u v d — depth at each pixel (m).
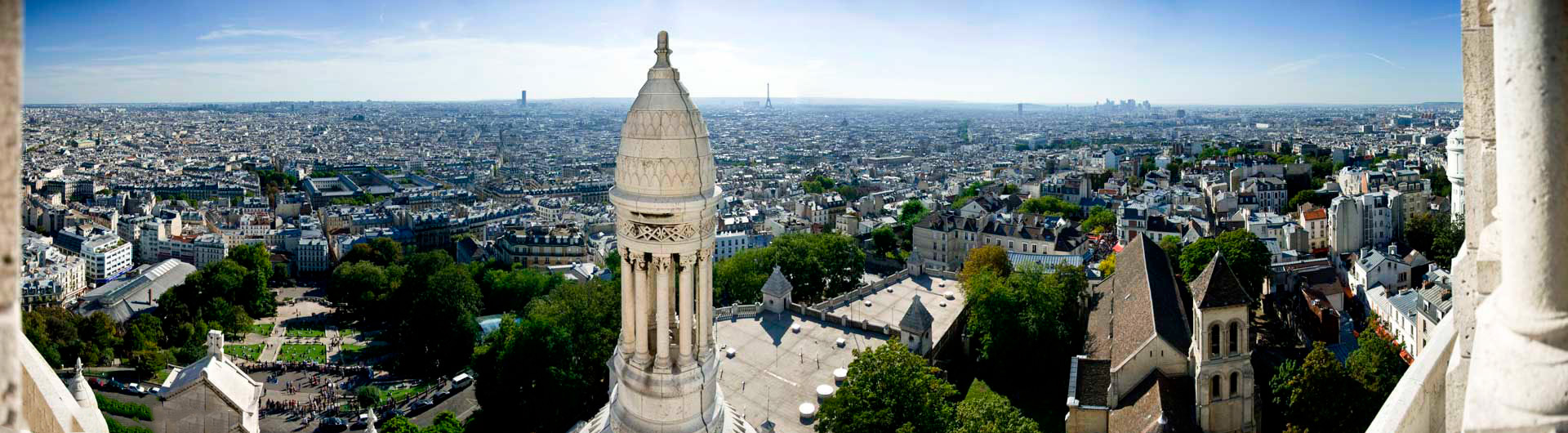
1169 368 114.88
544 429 153.12
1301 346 170.12
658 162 37.56
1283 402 119.19
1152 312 123.25
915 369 102.75
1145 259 152.62
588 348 161.88
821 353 150.75
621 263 40.28
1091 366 124.12
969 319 172.25
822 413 102.38
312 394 191.38
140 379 197.12
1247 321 106.19
